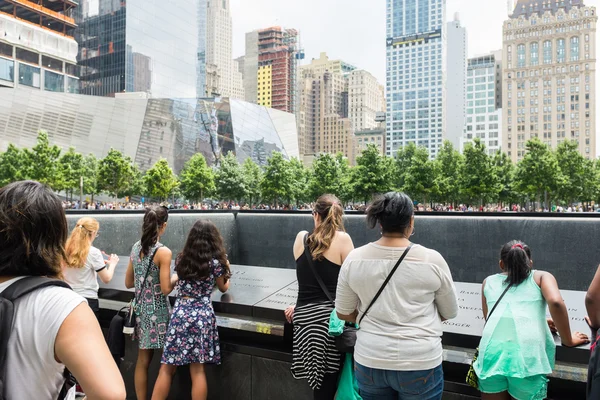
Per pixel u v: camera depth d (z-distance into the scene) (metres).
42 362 1.17
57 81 89.19
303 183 54.56
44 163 39.84
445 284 2.15
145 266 3.46
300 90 186.62
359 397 2.62
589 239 9.34
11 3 84.44
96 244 9.83
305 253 2.80
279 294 4.02
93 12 93.38
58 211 1.33
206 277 3.26
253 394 3.46
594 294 2.12
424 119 182.50
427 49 182.75
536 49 127.38
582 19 122.25
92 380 1.12
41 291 1.22
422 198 44.91
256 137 71.75
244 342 3.54
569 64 124.31
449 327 3.09
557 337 2.79
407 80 185.75
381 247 2.18
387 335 2.09
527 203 49.62
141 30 91.38
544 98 127.06
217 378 3.61
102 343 1.20
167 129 66.00
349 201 47.97
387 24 189.38
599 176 45.09
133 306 3.52
